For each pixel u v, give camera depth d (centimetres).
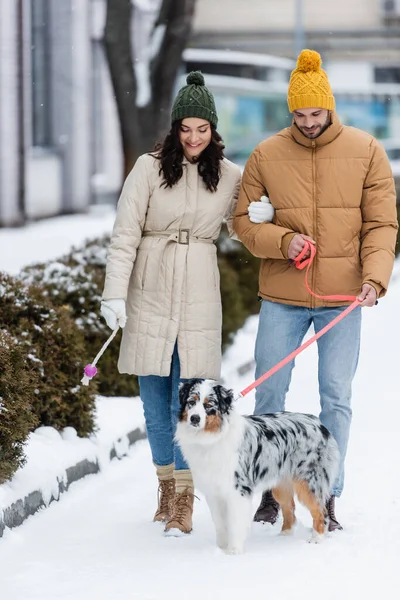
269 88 5225
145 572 842
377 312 2512
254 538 958
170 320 980
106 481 1175
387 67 7512
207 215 989
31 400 1109
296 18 6794
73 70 4462
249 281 2253
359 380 1772
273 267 1007
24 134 3891
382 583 805
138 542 940
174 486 1020
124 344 1005
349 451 1284
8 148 3816
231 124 5088
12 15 3759
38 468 1078
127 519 1024
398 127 6594
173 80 2866
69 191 4547
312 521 1016
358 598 771
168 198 979
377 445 1312
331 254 985
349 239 987
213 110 971
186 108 955
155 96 2848
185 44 2842
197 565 860
